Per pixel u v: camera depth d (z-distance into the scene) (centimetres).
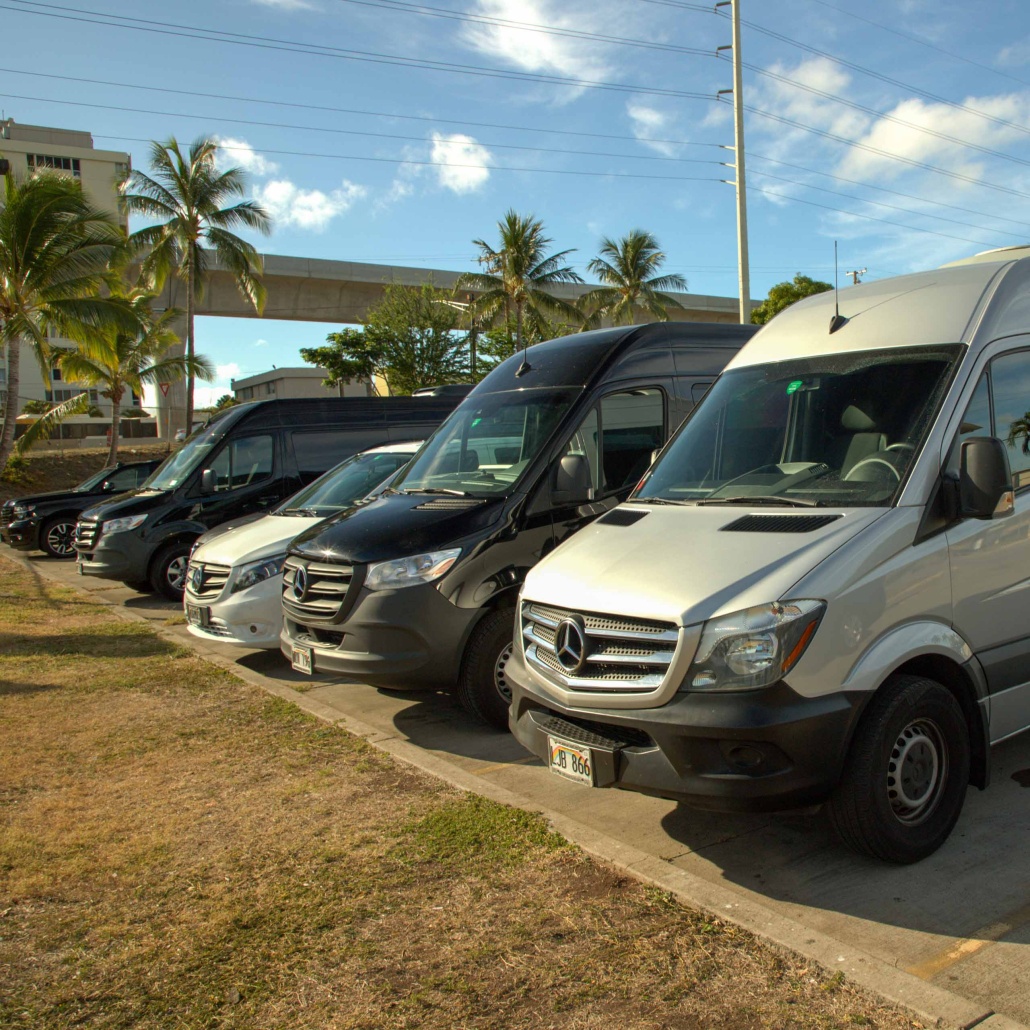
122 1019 331
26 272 1847
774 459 477
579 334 770
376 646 605
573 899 395
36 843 479
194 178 3077
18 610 1204
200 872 442
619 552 447
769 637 371
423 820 483
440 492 681
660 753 387
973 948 346
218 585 841
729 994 323
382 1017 324
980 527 432
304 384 7644
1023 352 474
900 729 398
